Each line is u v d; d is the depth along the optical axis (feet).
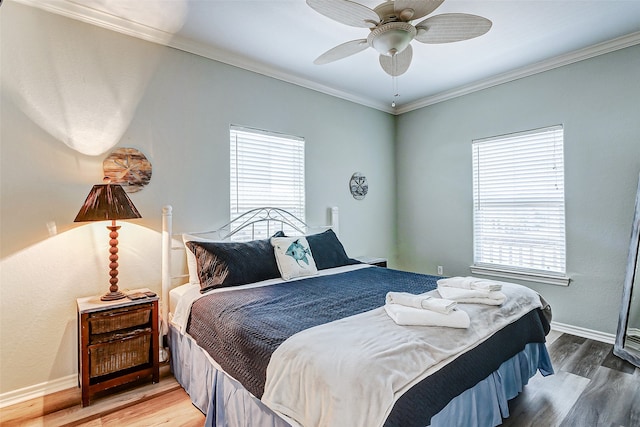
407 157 14.80
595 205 9.64
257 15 7.78
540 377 7.55
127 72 8.10
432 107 13.78
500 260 11.87
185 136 9.02
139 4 7.29
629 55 9.00
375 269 9.85
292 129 11.44
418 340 4.45
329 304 6.24
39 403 6.68
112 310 6.80
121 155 7.98
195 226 9.19
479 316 5.50
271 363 4.47
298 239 9.37
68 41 7.32
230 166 9.93
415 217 14.53
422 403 3.78
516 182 11.39
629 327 8.59
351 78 11.66
